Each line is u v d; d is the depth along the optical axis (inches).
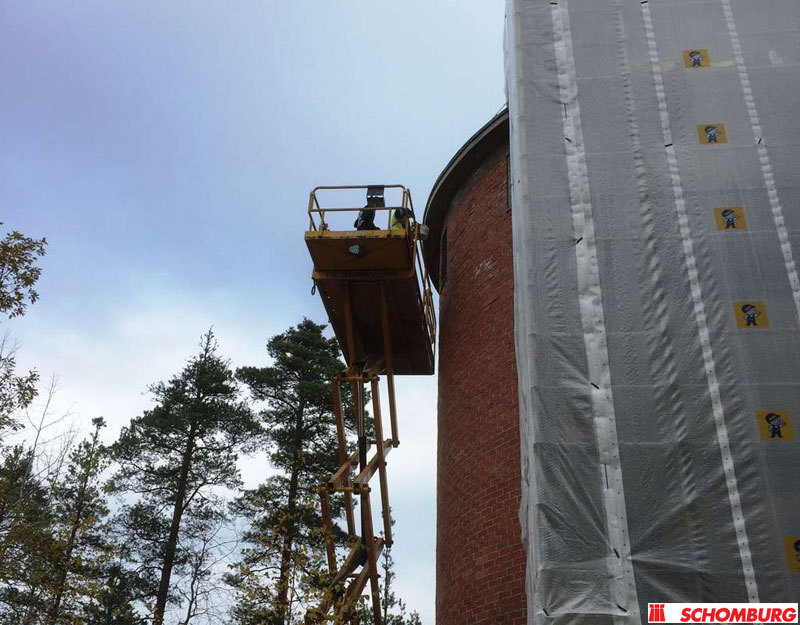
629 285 423.2
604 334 410.0
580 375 399.5
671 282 421.7
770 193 443.5
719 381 391.5
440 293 757.9
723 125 468.8
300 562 595.5
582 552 354.9
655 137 469.1
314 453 1177.4
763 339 401.4
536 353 407.2
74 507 1082.7
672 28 508.7
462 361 614.9
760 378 390.6
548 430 386.6
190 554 1157.7
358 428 660.7
